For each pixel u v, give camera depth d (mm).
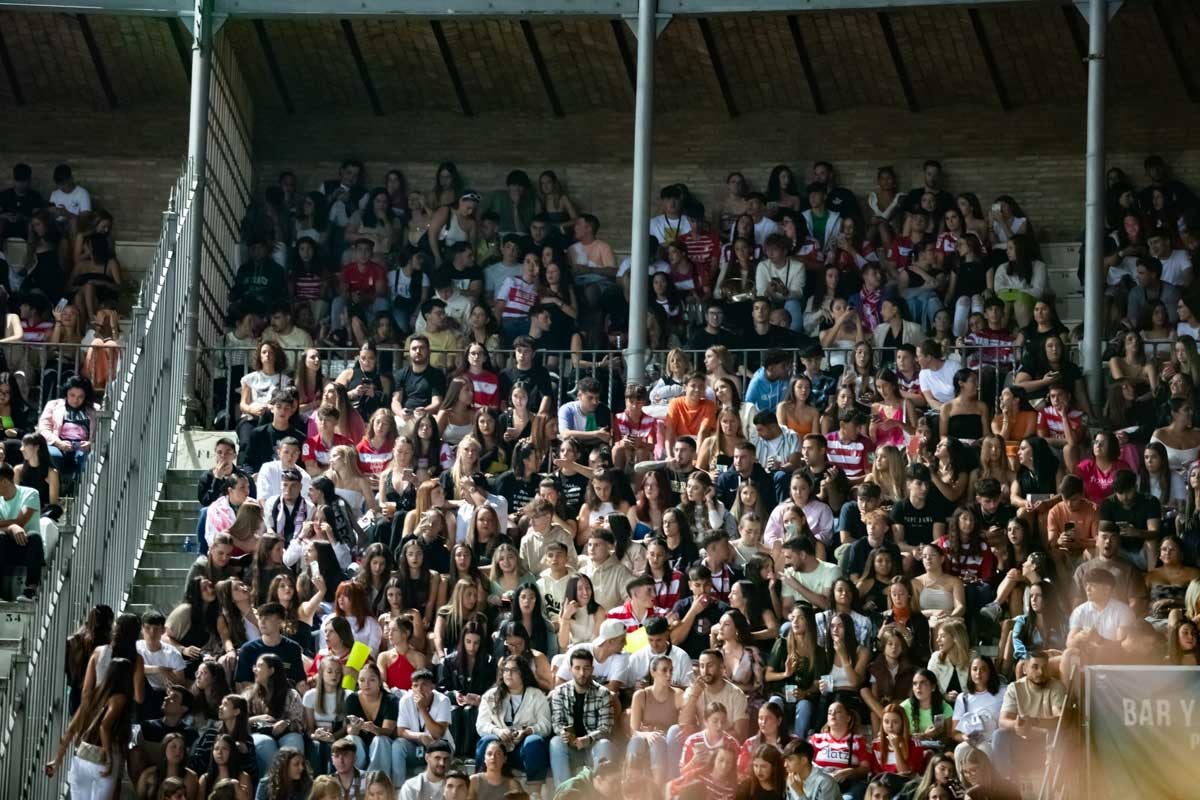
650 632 25141
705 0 33281
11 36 38688
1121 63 38188
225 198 36344
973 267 35219
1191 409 29859
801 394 30297
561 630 25859
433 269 36125
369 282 36000
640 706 24469
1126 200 36000
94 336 33312
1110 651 24578
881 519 26766
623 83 39500
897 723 23922
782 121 39375
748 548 27344
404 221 37281
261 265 36000
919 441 29000
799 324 35094
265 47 38625
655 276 35750
